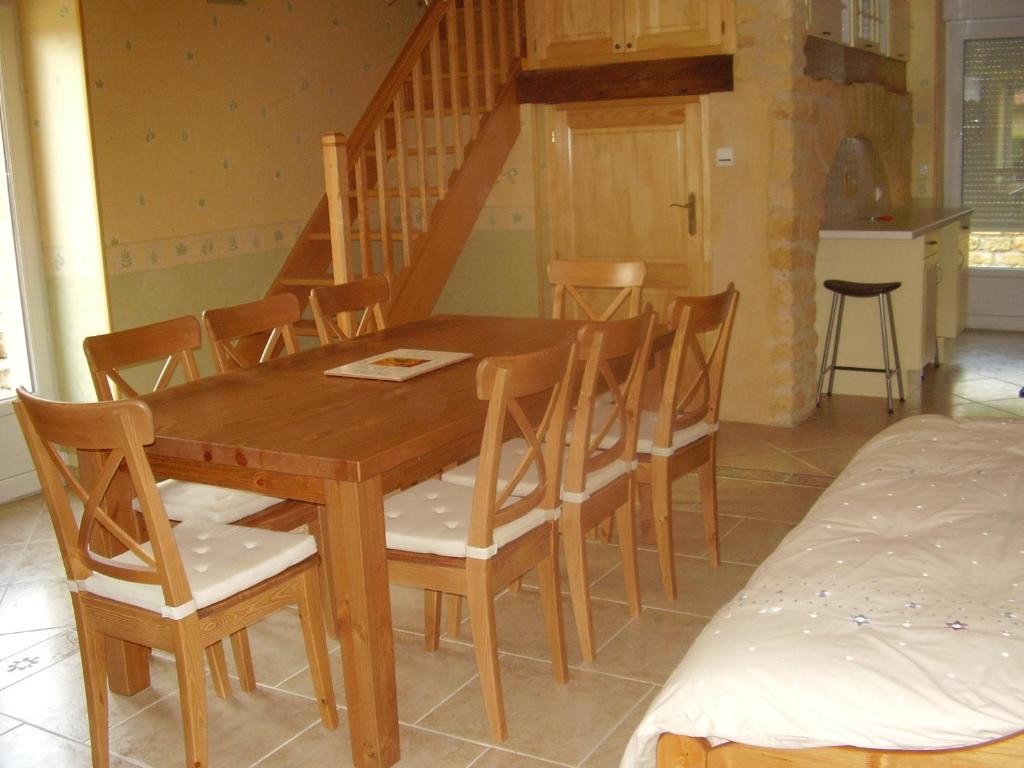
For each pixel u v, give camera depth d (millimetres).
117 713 2857
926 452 2662
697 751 1748
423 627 3297
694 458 3480
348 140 4730
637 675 2920
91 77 4438
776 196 5082
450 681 2943
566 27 5465
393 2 6031
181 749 2672
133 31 4598
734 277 5262
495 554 2582
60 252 4680
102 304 4613
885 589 1884
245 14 5148
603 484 3039
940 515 2225
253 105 5234
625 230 5672
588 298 5902
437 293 5289
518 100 5688
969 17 7070
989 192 7332
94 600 2457
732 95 5094
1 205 4637
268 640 3248
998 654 1660
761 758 1721
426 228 5195
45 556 4027
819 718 1636
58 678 3070
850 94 5812
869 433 5117
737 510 4180
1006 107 7152
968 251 6762
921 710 1600
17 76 4551
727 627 1850
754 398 5340
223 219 5113
